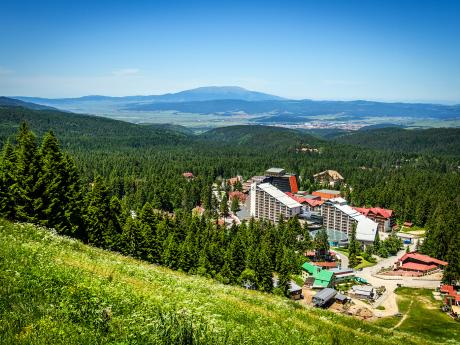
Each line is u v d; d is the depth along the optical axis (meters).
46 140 69.88
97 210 81.06
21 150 68.50
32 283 19.16
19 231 35.91
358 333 31.66
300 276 127.44
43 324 14.84
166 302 22.59
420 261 141.12
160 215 121.06
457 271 119.44
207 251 94.69
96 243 80.19
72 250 36.19
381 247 161.50
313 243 152.12
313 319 32.50
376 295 115.69
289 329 25.78
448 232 150.38
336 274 128.38
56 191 64.94
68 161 78.81
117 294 21.06
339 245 172.62
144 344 15.48
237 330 21.22
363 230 177.50
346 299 108.44
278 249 125.00
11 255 23.69
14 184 62.66
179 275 44.28
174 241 92.69
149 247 86.69
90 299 18.61
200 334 17.56
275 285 102.38
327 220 193.62
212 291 34.00
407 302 109.94
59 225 64.75
